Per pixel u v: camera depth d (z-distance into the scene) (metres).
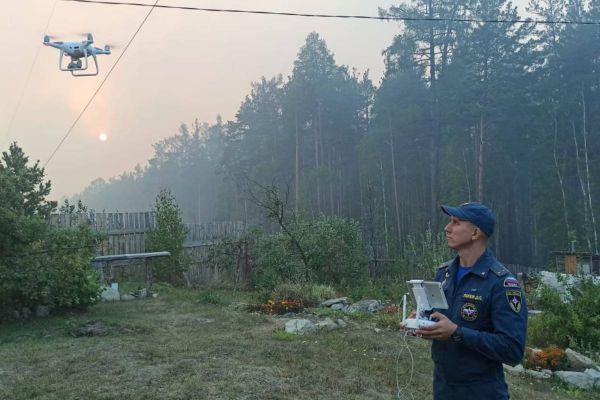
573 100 33.19
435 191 34.06
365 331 8.61
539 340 8.69
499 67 32.84
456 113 32.59
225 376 5.71
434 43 34.16
